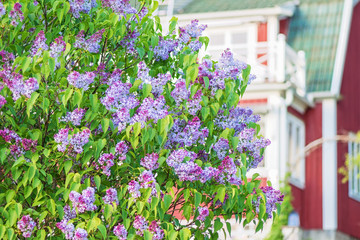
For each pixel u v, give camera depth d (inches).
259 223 273.1
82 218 256.4
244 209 280.1
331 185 829.8
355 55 939.3
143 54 279.6
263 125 750.5
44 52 248.8
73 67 268.7
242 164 287.9
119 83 257.9
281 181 709.3
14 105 256.2
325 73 860.6
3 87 252.2
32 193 259.9
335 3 911.7
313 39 888.9
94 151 253.9
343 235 850.8
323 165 836.0
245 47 773.9
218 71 276.1
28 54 270.2
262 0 863.7
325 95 839.1
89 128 261.4
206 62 277.0
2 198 253.1
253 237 653.9
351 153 878.4
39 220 244.8
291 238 723.4
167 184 260.8
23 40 273.3
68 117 252.8
